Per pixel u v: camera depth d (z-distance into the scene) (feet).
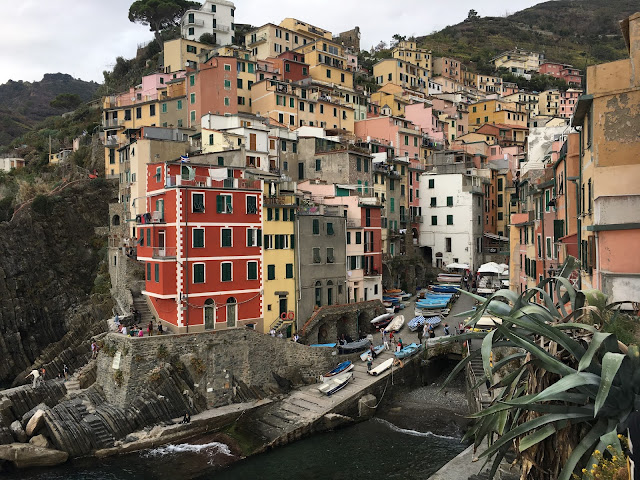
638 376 43.29
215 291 158.92
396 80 457.27
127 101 339.77
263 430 134.92
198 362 146.92
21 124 559.79
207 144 233.76
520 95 529.86
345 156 242.58
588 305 52.60
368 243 219.00
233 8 437.58
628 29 87.40
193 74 299.99
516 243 180.24
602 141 84.38
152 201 167.43
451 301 222.48
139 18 476.13
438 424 138.31
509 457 83.92
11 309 230.27
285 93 299.58
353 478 112.47
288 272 179.63
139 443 129.39
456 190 282.56
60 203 262.67
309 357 162.30
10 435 130.11
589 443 42.47
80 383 155.43
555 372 46.73
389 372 155.84
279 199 177.06
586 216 95.81
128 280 202.18
